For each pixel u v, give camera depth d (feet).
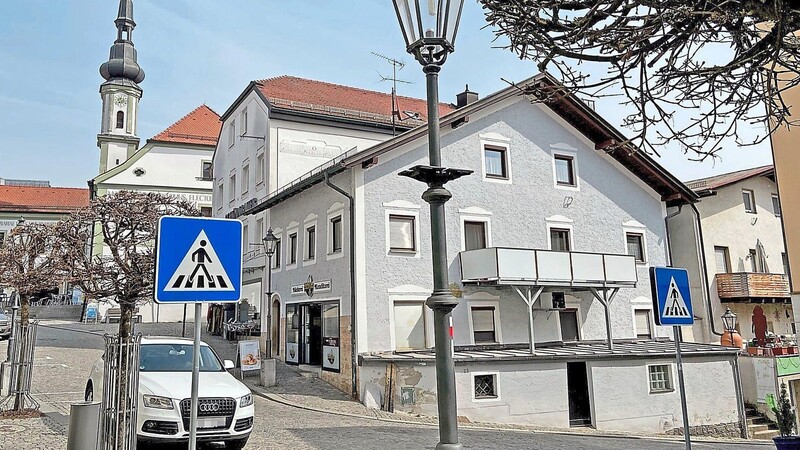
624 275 68.49
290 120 87.61
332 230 64.18
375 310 58.54
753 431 66.23
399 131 96.27
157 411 29.07
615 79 16.74
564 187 73.61
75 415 25.17
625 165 79.25
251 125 95.71
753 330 81.20
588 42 15.44
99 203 26.86
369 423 44.73
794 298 41.88
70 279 26.91
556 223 71.97
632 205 78.95
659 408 61.31
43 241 32.99
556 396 56.75
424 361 52.65
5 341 88.58
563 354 57.82
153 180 138.72
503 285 61.82
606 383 59.47
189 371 33.40
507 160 69.92
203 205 141.69
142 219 27.07
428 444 37.04
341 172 61.52
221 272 17.80
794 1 12.73
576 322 71.26
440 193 16.66
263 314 80.07
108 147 161.38
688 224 83.35
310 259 68.74
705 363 65.10
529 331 60.13
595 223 75.25
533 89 19.38
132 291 26.76
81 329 103.14
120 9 172.76
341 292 60.39
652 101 16.53
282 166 85.87
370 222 59.98
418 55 17.24
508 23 16.58
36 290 36.52
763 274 81.92
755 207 88.94
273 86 95.86
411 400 52.26
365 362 54.75
